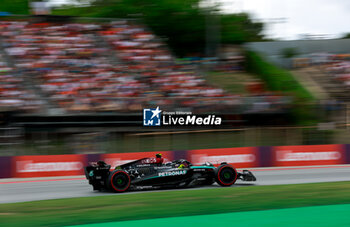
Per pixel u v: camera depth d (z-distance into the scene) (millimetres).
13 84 73188
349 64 106812
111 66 84062
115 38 93000
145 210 30922
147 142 71750
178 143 72500
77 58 83750
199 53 111125
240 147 69500
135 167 42438
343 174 56531
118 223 26953
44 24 91375
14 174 56781
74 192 43094
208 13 107875
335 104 88188
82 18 96250
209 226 25938
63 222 27516
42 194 42250
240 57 103750
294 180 50531
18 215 30156
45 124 68312
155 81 83125
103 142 69062
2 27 87625
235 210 30656
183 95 81500
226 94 83938
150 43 95125
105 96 75625
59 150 65812
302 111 84125
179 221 27250
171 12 111188
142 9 112812
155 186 42094
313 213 29422
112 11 117000
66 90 74750
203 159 65188
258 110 80250
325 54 111438
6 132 65250
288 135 78250
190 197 36562
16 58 80125
